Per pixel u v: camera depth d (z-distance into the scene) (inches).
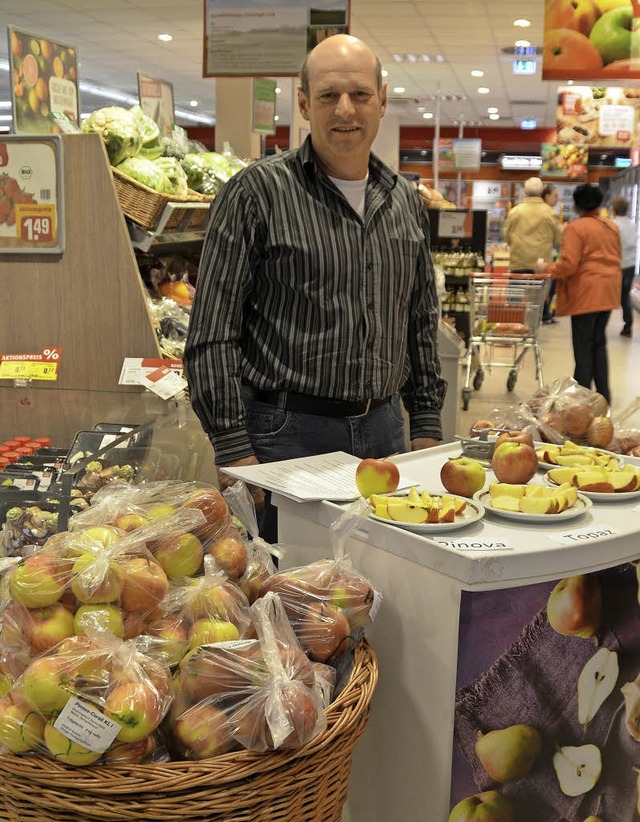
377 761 65.5
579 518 65.9
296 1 186.5
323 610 58.3
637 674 64.7
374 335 93.3
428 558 58.9
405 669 62.2
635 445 89.2
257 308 93.2
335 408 92.6
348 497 68.2
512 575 57.4
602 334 296.7
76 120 146.1
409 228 97.1
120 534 58.3
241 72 191.0
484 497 68.9
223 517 63.7
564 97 551.5
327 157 90.7
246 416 92.7
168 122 180.9
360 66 88.0
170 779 46.8
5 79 629.0
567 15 234.4
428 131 970.1
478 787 60.4
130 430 111.8
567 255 287.0
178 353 133.9
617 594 62.8
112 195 122.9
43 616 53.5
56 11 450.9
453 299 330.0
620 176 922.1
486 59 561.9
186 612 56.8
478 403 318.3
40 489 97.5
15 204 125.4
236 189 90.7
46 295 127.0
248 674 50.8
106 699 48.1
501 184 986.1
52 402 120.8
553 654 60.7
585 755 63.6
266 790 48.7
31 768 48.0
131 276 124.2
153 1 427.8
